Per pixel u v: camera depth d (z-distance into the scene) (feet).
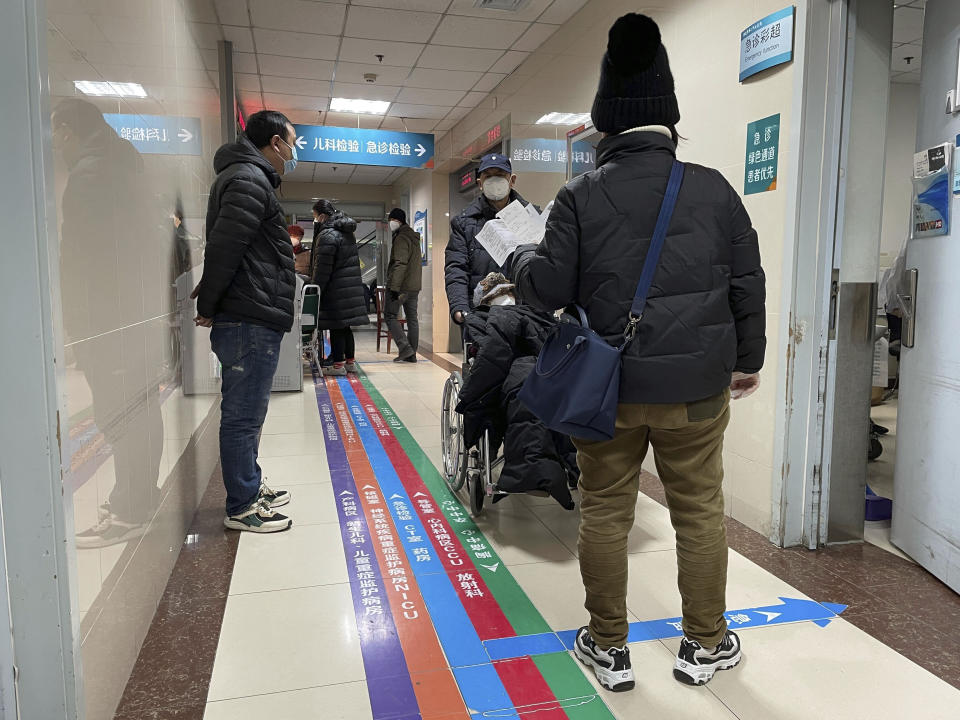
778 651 6.36
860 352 8.71
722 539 5.67
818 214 8.40
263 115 9.04
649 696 5.66
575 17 15.84
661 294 5.05
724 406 5.32
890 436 14.80
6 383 3.89
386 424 15.57
